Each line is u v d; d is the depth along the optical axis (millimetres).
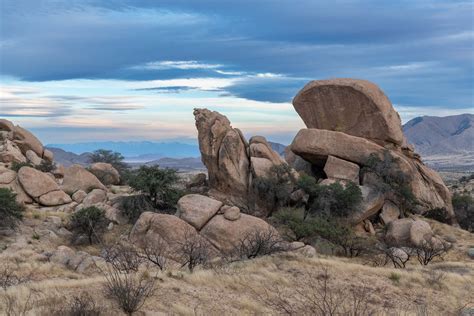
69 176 47344
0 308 10883
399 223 38844
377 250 32719
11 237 29766
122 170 76125
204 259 21078
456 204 53312
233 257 25531
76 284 13477
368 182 44219
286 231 35938
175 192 41094
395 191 43438
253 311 12672
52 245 29938
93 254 28859
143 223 30734
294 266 18891
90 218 32438
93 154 77500
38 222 33844
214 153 45656
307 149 48156
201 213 32125
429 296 16234
